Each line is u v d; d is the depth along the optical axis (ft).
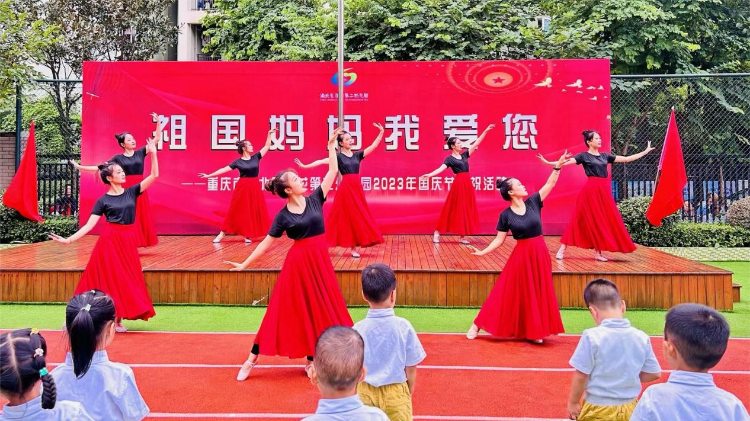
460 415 10.05
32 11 39.99
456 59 31.89
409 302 18.97
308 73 27.84
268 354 11.57
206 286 19.12
